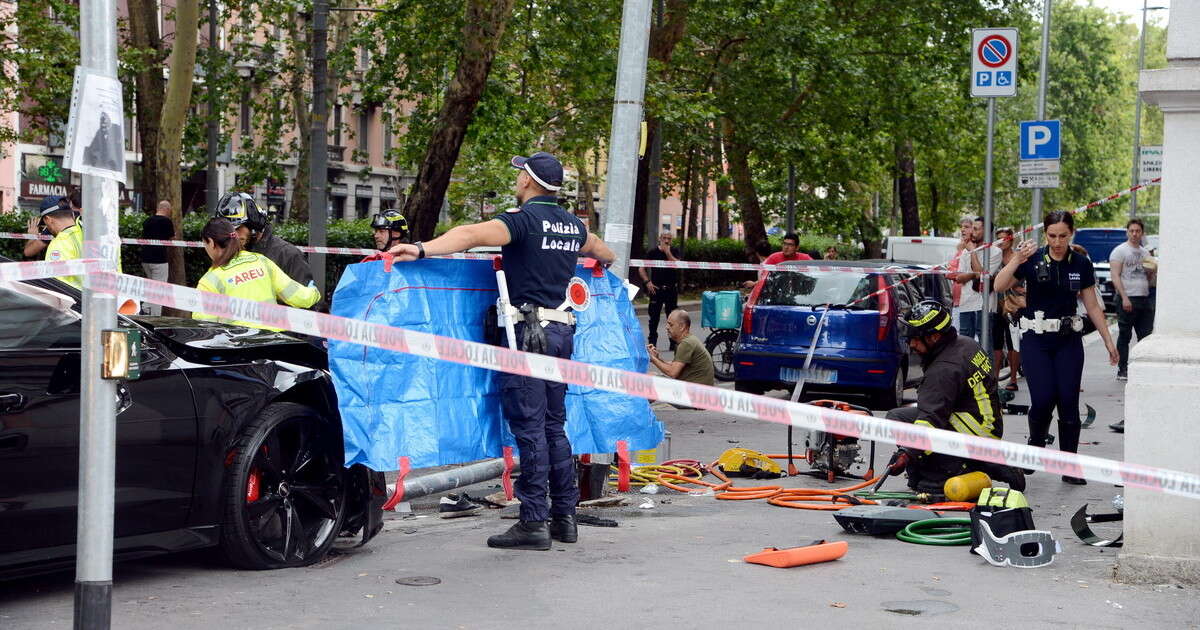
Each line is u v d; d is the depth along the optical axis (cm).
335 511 640
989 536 631
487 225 643
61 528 529
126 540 551
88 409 392
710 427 1281
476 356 568
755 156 3625
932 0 3309
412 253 622
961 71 3400
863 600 555
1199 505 578
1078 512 699
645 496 870
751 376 1478
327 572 609
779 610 535
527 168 669
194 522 581
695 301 3759
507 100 2466
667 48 2909
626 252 898
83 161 388
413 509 826
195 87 2775
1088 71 6028
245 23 2856
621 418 741
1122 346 1741
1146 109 7238
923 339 812
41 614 521
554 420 686
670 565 629
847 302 1448
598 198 6019
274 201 4953
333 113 5247
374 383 625
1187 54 578
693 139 3059
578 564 631
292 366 632
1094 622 520
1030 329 928
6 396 509
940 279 1706
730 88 3091
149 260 1783
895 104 3425
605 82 2519
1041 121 1591
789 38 2952
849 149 3397
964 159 4328
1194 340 576
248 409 601
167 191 1833
